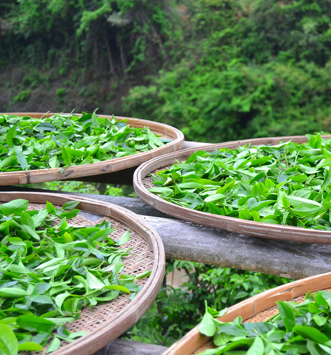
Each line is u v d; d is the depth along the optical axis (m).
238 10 9.31
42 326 0.88
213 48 9.05
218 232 1.42
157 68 9.37
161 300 2.55
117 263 1.14
